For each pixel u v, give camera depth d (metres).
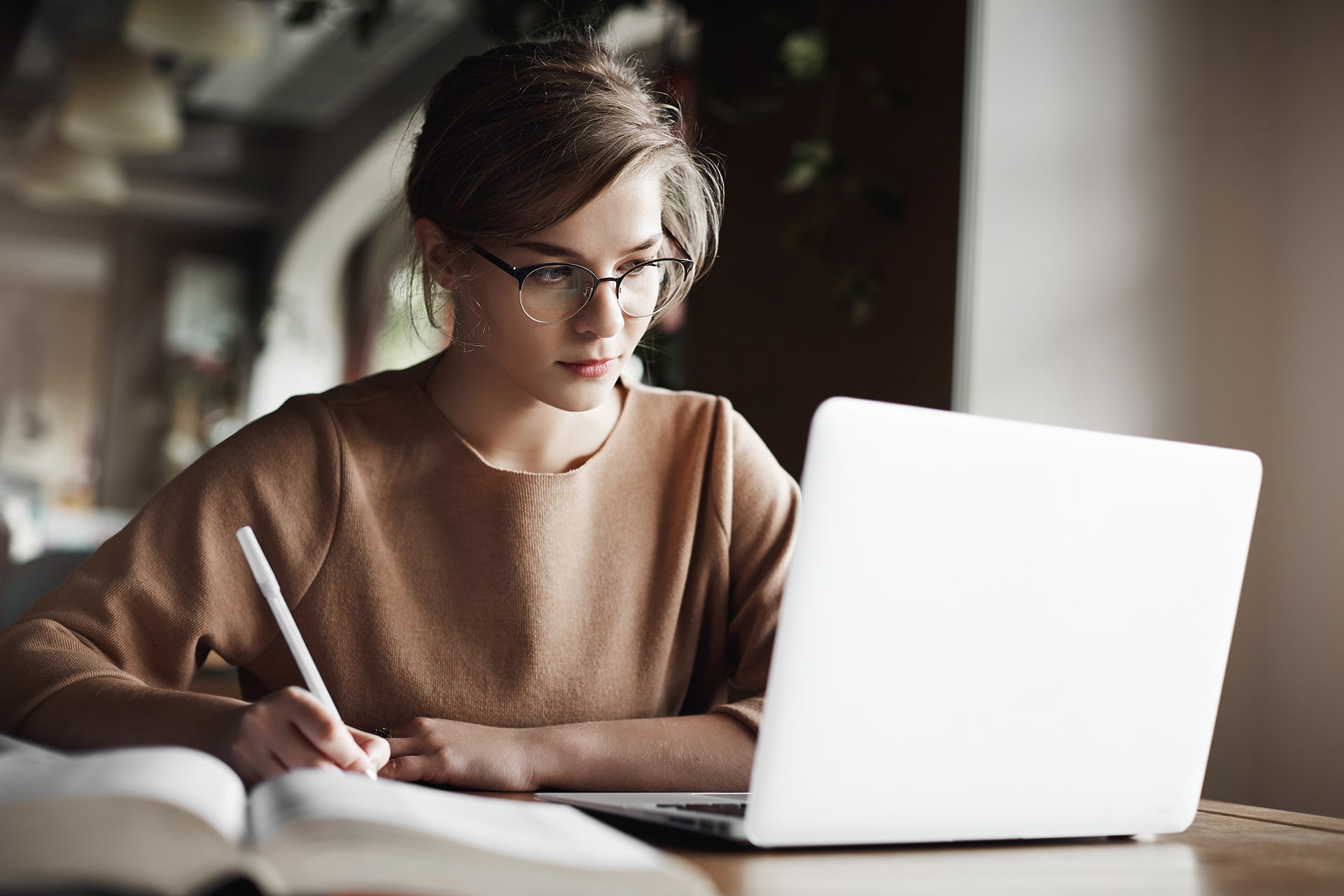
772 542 1.27
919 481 0.72
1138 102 1.87
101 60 4.85
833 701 0.71
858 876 0.67
